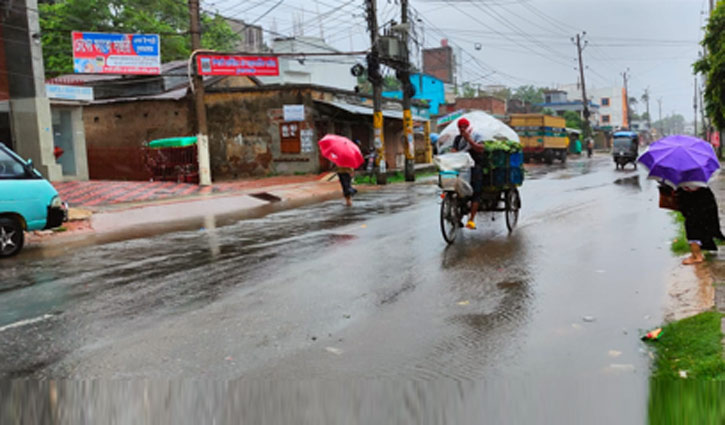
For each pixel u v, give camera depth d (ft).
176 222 43.24
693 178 21.54
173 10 114.21
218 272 24.00
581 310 17.61
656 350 14.25
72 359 14.51
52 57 97.96
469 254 26.35
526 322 16.66
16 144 59.52
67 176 69.10
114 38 58.29
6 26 57.93
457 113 130.52
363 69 73.51
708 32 78.28
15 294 21.38
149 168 77.41
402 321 16.96
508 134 32.50
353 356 14.38
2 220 29.66
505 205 31.96
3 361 14.48
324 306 18.58
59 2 107.34
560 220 36.14
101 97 85.66
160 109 79.41
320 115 82.07
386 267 24.03
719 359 12.84
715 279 19.83
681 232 29.91
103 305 19.36
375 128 73.61
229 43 126.41
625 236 29.73
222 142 80.48
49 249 32.37
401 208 45.85
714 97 76.69
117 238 35.76
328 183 71.41
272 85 79.51
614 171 88.84
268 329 16.42
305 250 28.45
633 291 19.43
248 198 56.44
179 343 15.43
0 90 58.80
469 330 16.10
